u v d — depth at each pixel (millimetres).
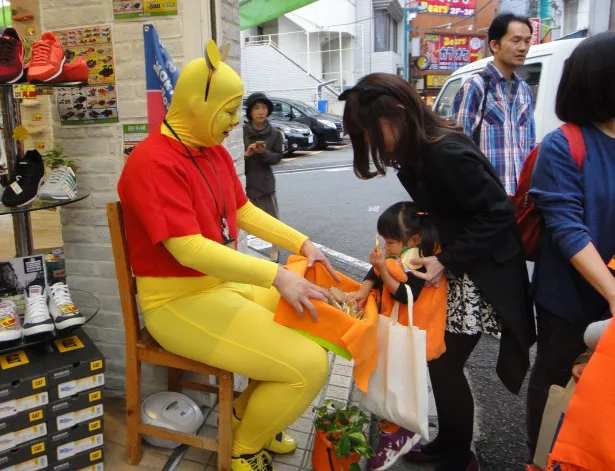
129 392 2182
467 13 29391
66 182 2184
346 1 25297
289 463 2291
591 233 1706
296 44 25062
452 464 2148
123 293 2090
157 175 1800
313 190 9523
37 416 1960
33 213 4160
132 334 2125
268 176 5082
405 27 24750
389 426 2102
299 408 2002
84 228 2596
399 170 2090
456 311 1996
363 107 1830
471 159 1784
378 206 8086
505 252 1931
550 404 1711
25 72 2012
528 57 5258
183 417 2324
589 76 1635
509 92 3652
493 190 1810
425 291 1975
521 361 2010
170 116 1930
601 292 1597
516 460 2430
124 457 2285
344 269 5125
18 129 2354
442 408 2094
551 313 1853
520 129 3662
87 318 2363
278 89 22875
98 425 2109
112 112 2447
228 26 2670
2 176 2322
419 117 1813
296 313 1927
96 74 2432
